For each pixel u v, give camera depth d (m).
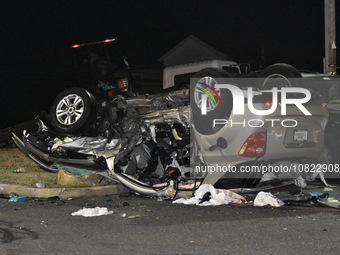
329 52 20.17
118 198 9.59
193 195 9.04
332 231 6.76
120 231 6.97
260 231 6.83
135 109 9.64
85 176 9.86
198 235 6.68
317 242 6.24
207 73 8.93
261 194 8.57
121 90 11.49
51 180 10.66
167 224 7.32
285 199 9.12
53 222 7.57
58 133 10.25
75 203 9.11
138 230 7.01
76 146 9.77
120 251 6.04
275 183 9.09
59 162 10.36
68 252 6.02
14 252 6.05
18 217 7.94
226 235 6.66
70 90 9.88
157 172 9.83
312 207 8.30
